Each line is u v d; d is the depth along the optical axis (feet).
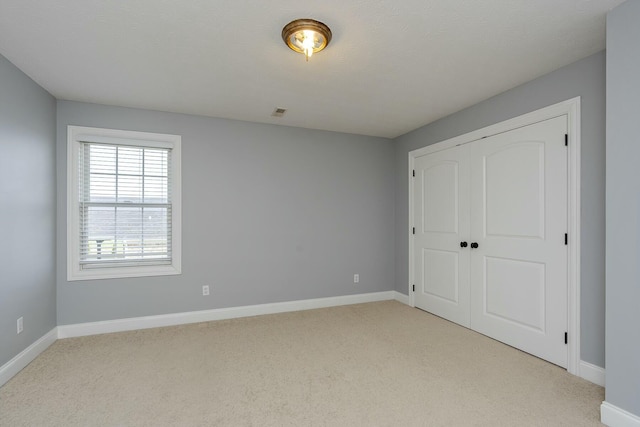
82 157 10.40
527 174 8.92
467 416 6.13
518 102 9.17
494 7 5.78
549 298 8.34
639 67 5.46
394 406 6.46
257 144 12.56
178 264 11.35
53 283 9.73
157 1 5.60
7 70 7.56
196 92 9.61
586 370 7.48
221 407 6.41
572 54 7.46
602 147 7.23
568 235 7.89
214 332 10.55
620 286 5.72
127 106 10.71
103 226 10.62
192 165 11.59
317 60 7.73
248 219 12.39
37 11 5.83
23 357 8.06
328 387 7.17
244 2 5.63
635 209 5.53
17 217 7.93
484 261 10.29
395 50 7.26
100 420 5.98
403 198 14.33
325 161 13.69
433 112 11.43
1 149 7.34
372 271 14.53
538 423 5.92
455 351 9.09
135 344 9.53
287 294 13.00
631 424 5.53
